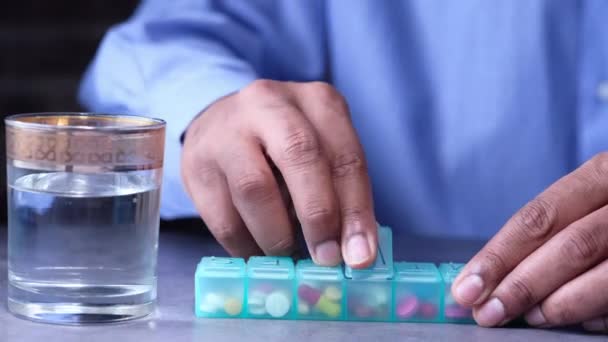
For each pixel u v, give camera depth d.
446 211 1.23
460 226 1.22
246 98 0.78
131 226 0.69
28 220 0.69
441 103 1.22
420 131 1.23
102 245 0.69
